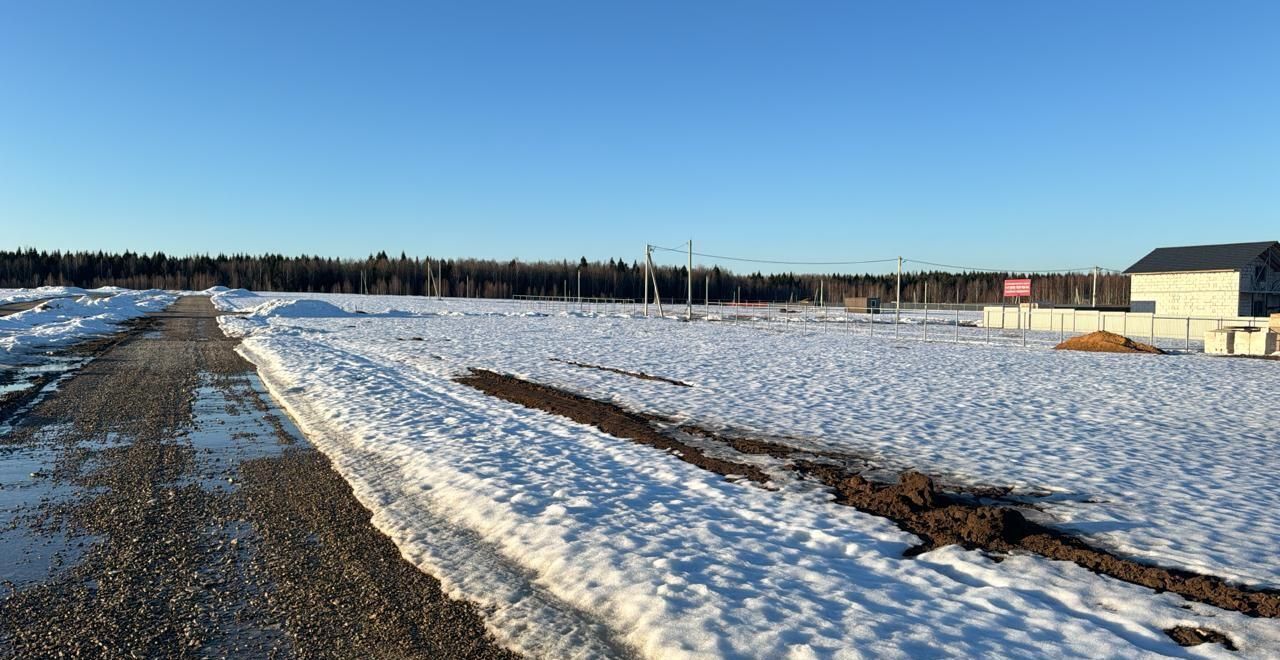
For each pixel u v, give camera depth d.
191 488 7.59
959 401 14.52
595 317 54.06
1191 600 5.00
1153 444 10.59
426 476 8.00
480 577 5.32
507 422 11.37
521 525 6.29
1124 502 7.45
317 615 4.70
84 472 8.16
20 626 4.46
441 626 4.57
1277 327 28.23
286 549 5.88
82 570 5.36
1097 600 4.98
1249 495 7.78
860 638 4.24
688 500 7.25
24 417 11.48
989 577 5.38
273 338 27.36
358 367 18.39
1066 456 9.63
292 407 12.70
